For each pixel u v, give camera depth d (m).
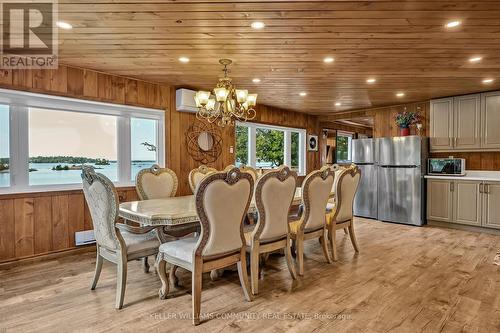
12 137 3.28
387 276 2.87
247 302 2.35
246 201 2.29
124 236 2.57
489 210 4.57
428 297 2.43
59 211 3.54
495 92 4.66
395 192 5.44
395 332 1.94
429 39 2.74
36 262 3.31
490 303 2.32
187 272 2.97
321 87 4.56
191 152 4.85
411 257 3.44
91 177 2.30
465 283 2.70
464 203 4.82
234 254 2.31
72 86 3.59
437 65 3.48
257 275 2.50
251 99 3.33
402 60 3.32
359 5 2.15
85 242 3.71
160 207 2.69
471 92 4.85
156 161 4.52
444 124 5.21
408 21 2.38
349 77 4.01
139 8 2.19
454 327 2.00
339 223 3.44
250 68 3.64
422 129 5.70
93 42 2.84
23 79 3.26
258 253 2.52
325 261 3.31
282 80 4.18
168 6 2.16
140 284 2.69
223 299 2.40
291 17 2.34
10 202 3.21
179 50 3.04
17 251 3.25
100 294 2.48
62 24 2.45
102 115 3.99
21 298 2.41
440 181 5.11
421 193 5.18
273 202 2.50
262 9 2.21
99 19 2.37
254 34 2.65
